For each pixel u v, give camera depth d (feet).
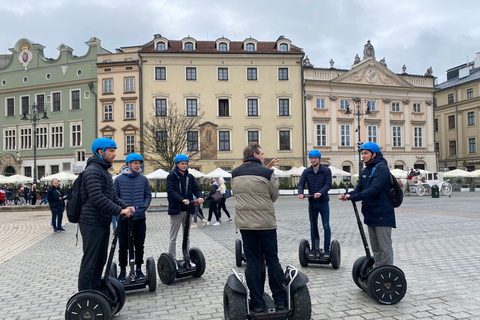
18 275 22.58
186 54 129.08
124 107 128.98
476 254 23.59
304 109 132.57
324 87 134.31
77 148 133.69
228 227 43.80
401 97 142.00
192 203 20.07
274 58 132.46
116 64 129.18
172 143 89.81
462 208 56.49
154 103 127.85
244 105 131.03
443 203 68.03
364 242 16.75
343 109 136.05
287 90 132.57
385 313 14.26
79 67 134.51
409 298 15.84
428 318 13.64
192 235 37.60
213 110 130.11
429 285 17.48
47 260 27.02
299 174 109.60
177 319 14.49
